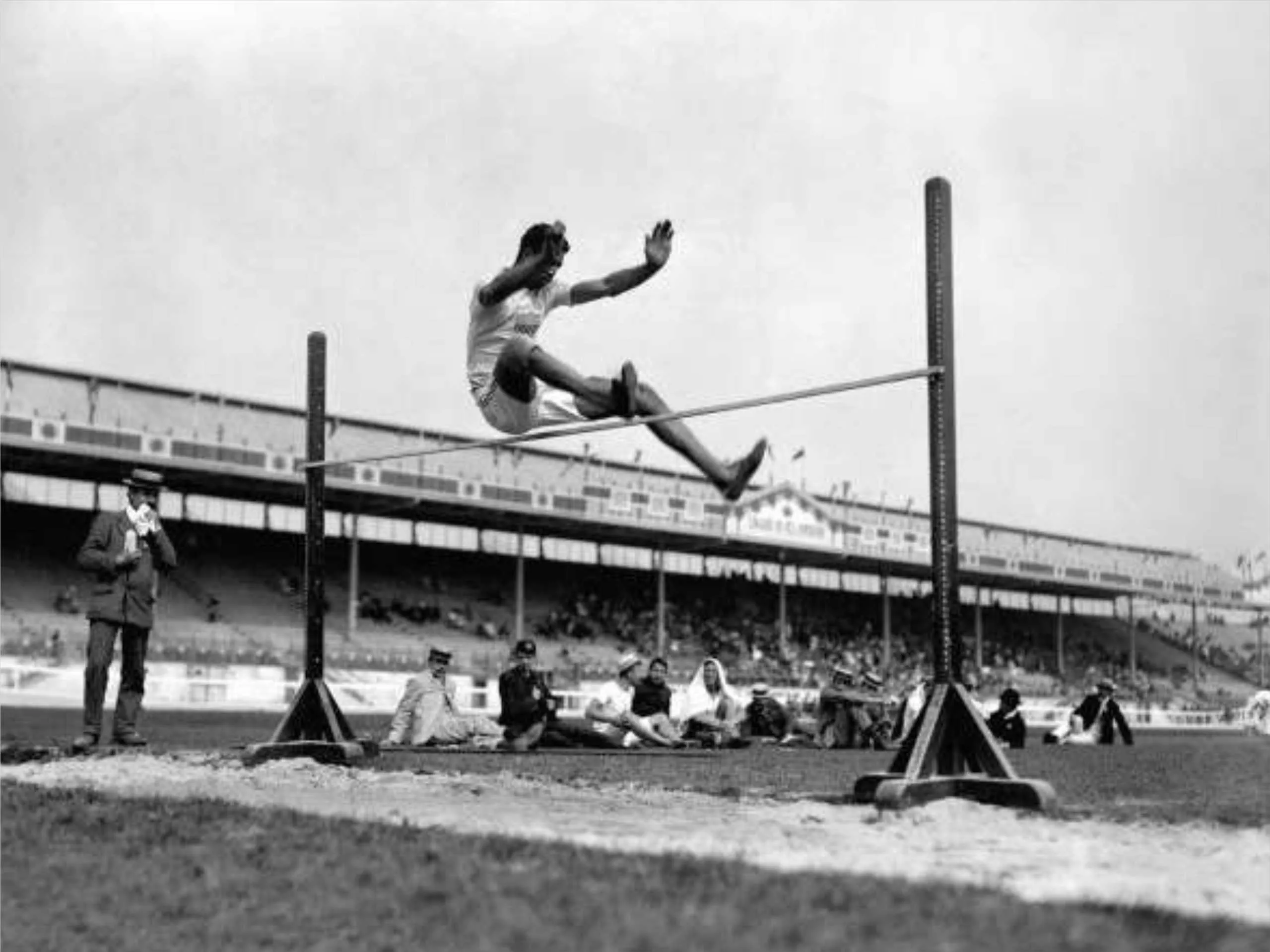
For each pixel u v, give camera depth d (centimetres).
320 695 1002
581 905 368
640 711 1484
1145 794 802
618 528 4444
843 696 1623
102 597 1100
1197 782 923
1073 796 781
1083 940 325
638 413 697
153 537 1123
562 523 4394
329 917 379
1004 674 5159
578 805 691
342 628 4188
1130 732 1883
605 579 5266
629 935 331
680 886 394
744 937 327
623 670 1466
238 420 3912
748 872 420
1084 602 6506
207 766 929
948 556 718
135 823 548
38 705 2769
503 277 698
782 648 4838
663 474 4850
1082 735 1888
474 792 769
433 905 385
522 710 1323
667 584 5397
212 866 449
